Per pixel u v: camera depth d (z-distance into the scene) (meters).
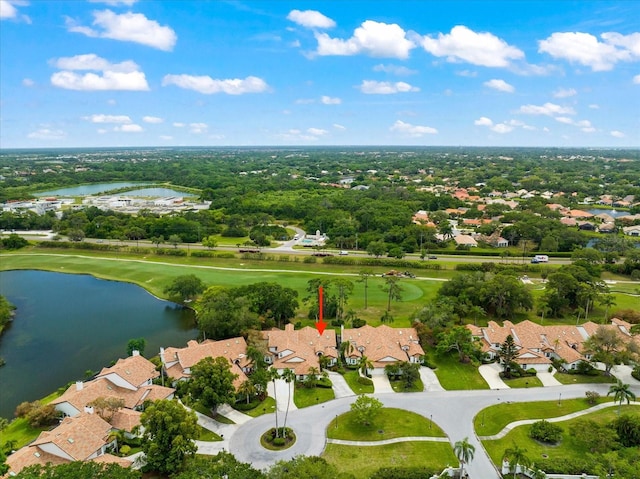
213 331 115.25
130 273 183.38
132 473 60.25
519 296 130.12
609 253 189.38
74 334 127.31
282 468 63.41
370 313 137.38
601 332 104.31
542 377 101.75
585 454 75.44
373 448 77.12
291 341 109.81
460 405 90.31
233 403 89.31
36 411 82.06
